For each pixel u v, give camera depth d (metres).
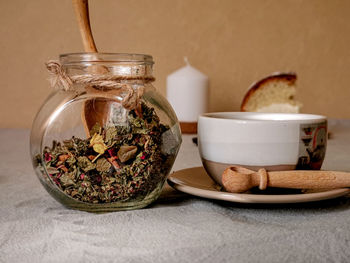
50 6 1.22
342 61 1.34
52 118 0.41
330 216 0.41
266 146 0.44
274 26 1.31
